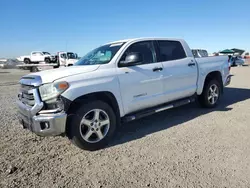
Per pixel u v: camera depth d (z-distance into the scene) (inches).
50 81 136.3
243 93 341.4
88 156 139.6
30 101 141.8
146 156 135.6
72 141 146.5
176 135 167.9
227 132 170.1
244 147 142.9
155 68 182.4
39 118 133.0
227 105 258.5
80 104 143.9
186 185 104.8
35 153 145.1
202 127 183.5
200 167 120.3
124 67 166.1
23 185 108.9
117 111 161.2
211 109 241.0
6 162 132.6
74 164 129.6
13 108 273.0
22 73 1010.7
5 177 116.2
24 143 161.8
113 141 162.4
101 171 120.6
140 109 177.2
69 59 1061.8
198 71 221.3
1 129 192.5
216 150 139.9
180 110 241.4
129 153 141.2
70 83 138.3
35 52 1363.2
